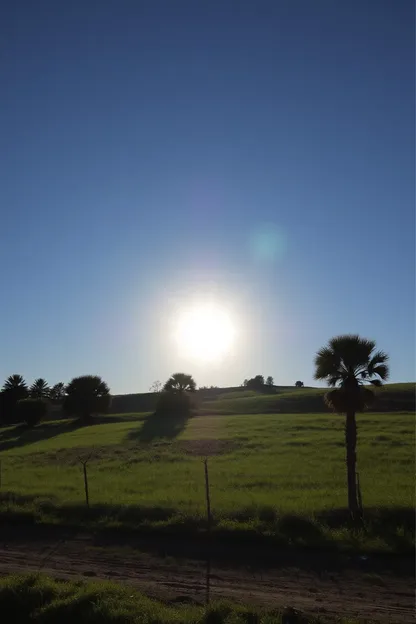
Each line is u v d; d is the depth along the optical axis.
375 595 13.05
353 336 22.00
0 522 21.97
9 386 106.06
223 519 19.25
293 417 66.81
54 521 21.30
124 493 26.80
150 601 12.49
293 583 14.02
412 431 49.50
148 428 63.53
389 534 17.06
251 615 11.45
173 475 33.00
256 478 30.20
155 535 18.84
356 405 21.27
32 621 12.27
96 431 65.62
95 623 11.58
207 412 87.06
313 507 20.48
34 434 72.75
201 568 15.44
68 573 15.55
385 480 28.41
